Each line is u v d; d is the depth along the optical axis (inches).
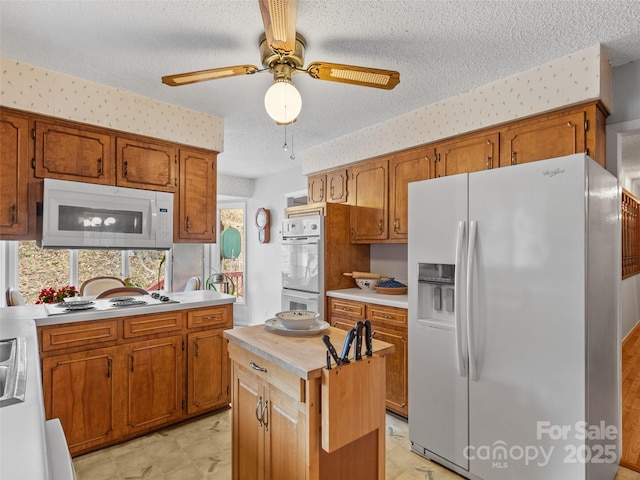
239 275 229.0
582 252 62.0
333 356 49.4
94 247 95.8
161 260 174.1
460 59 84.7
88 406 85.0
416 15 68.2
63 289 117.0
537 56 83.5
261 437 60.1
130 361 91.3
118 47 79.4
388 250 143.2
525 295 68.2
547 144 88.0
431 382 84.0
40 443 28.2
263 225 210.5
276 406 56.4
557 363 64.2
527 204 68.4
